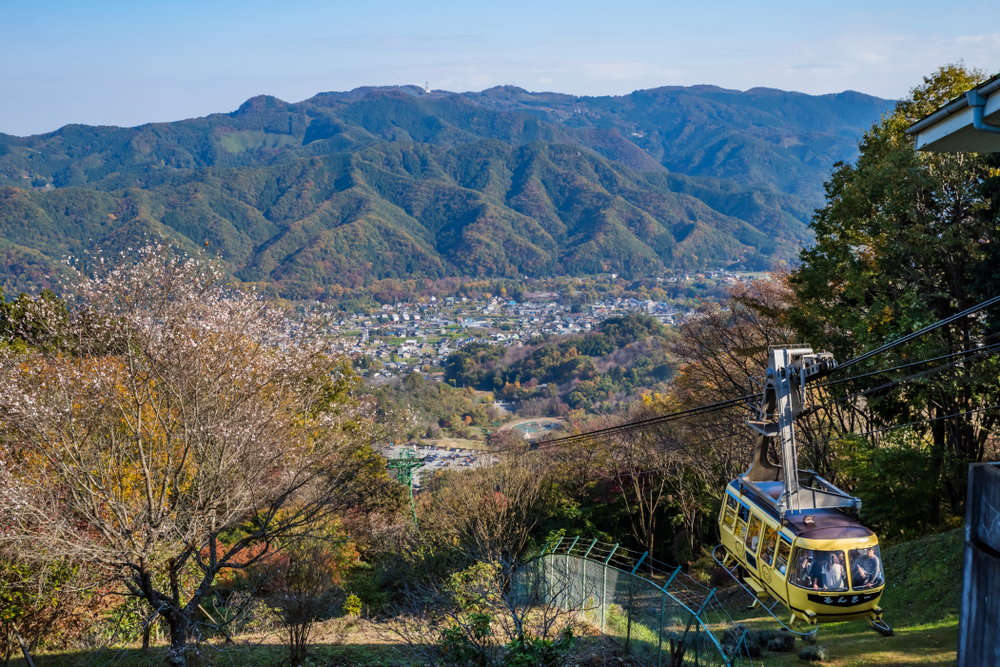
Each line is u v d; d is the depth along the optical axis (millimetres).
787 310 26188
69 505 14930
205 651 17250
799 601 10906
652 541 30500
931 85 23609
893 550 20578
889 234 22031
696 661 13234
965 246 20609
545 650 13062
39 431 13586
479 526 27422
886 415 24203
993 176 19859
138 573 14258
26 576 15648
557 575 20922
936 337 20625
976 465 5809
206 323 16516
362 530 30000
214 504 14805
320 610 18859
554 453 36125
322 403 22062
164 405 15742
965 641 5855
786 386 11742
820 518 11414
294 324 19516
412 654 16469
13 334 19562
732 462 30109
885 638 14117
